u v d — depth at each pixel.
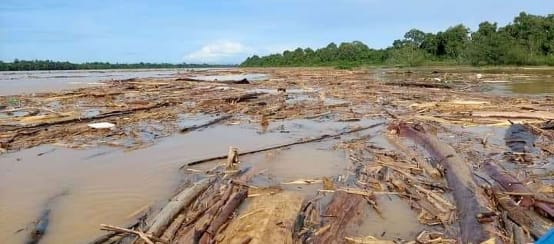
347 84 40.59
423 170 11.04
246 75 65.69
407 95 29.41
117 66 181.88
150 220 7.98
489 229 7.07
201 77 58.62
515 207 8.04
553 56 71.44
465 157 12.12
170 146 14.60
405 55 85.31
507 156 12.33
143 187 10.19
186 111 22.64
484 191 8.99
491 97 27.17
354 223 7.84
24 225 8.10
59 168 11.92
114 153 13.60
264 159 12.58
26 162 12.57
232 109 23.11
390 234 7.44
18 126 17.39
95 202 9.20
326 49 117.81
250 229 7.01
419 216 8.12
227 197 8.68
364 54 106.50
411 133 15.52
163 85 38.47
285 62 122.56
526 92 31.47
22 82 50.81
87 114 20.92
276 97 28.67
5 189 10.15
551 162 11.73
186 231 7.37
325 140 15.33
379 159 12.18
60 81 52.47
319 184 10.11
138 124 18.69
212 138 15.97
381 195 9.27
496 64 74.75
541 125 16.47
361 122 19.25
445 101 24.89
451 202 8.81
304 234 7.30
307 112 22.17
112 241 7.25
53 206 9.02
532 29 77.94
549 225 7.46
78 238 7.51
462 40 88.00
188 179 10.70
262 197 8.52
